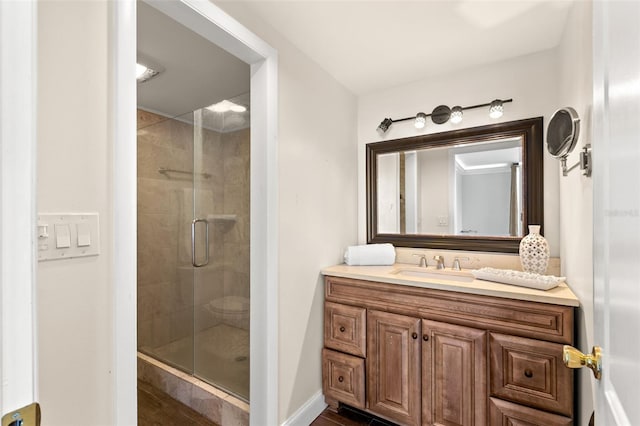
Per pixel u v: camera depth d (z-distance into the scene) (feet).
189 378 6.87
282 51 5.34
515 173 6.32
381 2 4.57
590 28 3.55
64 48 2.51
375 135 7.92
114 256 2.78
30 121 1.11
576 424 4.22
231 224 7.10
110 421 2.75
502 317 4.63
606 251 1.96
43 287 2.38
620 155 1.65
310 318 6.04
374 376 5.72
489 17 4.93
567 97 4.90
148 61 5.94
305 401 5.81
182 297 7.54
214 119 7.52
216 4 4.08
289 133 5.50
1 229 1.04
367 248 7.02
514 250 6.23
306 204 5.98
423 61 6.38
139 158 8.54
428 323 5.20
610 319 1.86
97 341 2.68
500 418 4.58
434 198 7.21
